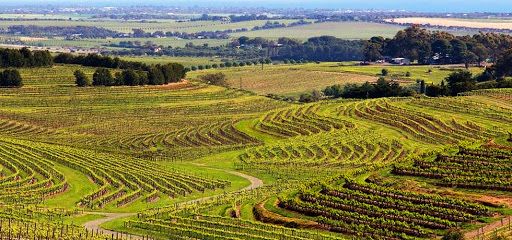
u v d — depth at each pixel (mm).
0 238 112500
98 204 147875
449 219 121875
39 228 120500
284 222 127500
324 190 142750
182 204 147875
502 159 158625
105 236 119125
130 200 153250
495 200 130625
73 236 116375
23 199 148000
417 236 115875
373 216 125812
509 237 107625
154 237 121875
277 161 197625
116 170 179000
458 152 167500
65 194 157500
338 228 121500
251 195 153250
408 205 127812
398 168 155125
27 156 190250
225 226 125000
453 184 143500
